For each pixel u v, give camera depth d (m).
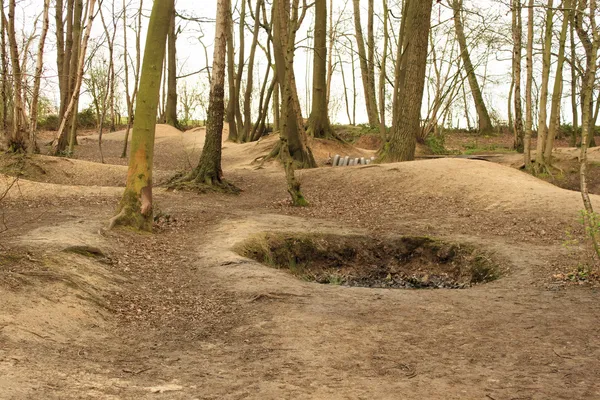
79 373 5.06
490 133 42.50
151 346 6.25
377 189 18.30
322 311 7.66
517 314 7.63
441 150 32.47
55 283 7.46
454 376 5.39
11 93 20.72
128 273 9.25
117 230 12.04
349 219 15.31
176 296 8.36
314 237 13.13
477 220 14.67
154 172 22.14
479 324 7.18
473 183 17.41
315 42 27.86
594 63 9.30
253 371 5.46
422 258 12.76
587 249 11.28
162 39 12.65
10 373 4.72
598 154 27.03
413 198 17.14
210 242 12.09
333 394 4.88
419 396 4.88
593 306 7.90
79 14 27.23
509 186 16.86
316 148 27.34
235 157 28.53
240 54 37.94
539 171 23.38
